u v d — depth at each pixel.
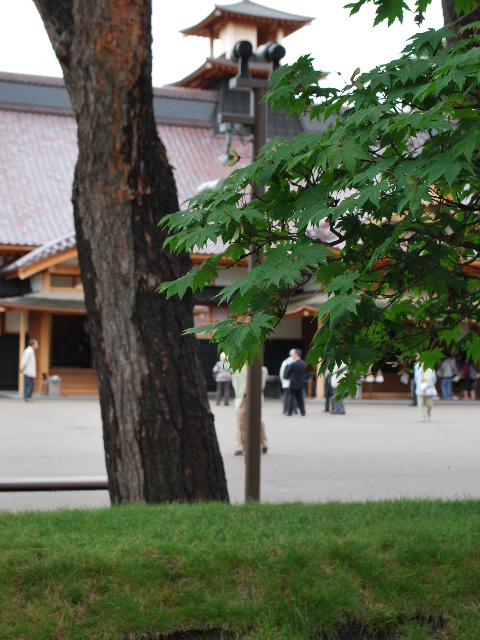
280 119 47.31
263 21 57.34
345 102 4.78
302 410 28.53
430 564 6.01
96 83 8.36
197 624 5.24
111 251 8.58
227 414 28.11
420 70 4.29
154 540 6.18
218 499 8.80
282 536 6.31
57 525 6.91
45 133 47.66
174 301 8.70
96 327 8.73
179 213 4.65
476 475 13.95
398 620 5.52
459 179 4.40
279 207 4.58
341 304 3.87
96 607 5.26
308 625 5.29
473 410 33.47
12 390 39.81
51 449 17.38
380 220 4.62
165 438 8.60
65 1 8.55
